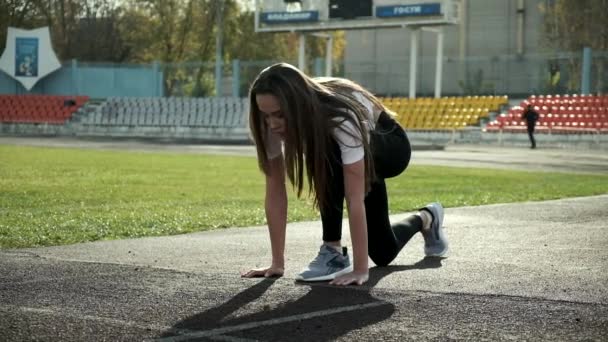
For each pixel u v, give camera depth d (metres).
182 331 4.19
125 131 55.47
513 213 10.97
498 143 41.44
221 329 4.23
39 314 4.57
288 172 5.30
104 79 58.59
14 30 58.19
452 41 58.53
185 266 6.37
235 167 25.06
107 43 78.94
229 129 52.12
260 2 49.88
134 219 10.75
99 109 57.31
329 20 47.34
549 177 21.00
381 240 6.04
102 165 25.61
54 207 13.01
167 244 7.88
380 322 4.39
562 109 42.22
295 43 82.69
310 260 6.80
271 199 5.81
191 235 8.77
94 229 9.51
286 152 5.27
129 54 80.00
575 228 9.18
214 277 5.79
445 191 16.42
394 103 47.25
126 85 58.34
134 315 4.55
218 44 65.00
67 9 79.06
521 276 5.86
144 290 5.28
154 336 4.09
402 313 4.61
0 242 8.17
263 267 6.34
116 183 18.69
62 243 8.29
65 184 18.33
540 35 55.44
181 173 22.28
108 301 4.93
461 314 4.58
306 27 48.12
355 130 5.26
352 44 62.59
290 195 14.92
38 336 4.08
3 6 76.38
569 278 5.78
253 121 5.43
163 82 57.88
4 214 11.49
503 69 53.00
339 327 4.27
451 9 44.31
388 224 6.04
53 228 9.55
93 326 4.29
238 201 14.19
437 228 6.77
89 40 78.88
